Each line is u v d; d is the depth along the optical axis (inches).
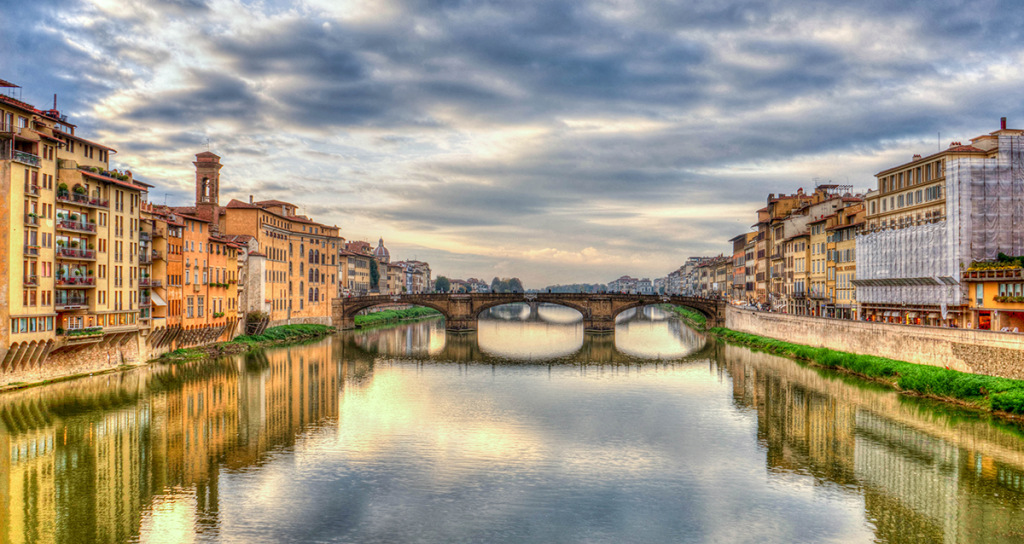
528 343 5423.2
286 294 5684.1
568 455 2022.6
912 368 2746.1
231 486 1732.3
